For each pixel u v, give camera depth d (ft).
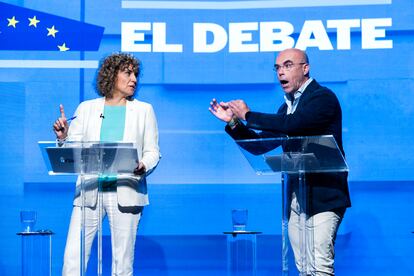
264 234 29.78
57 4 30.55
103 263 29.63
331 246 21.56
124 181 22.50
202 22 30.48
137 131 23.06
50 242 29.91
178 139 30.12
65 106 30.32
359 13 30.07
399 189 29.40
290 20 30.25
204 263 29.84
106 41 30.45
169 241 29.96
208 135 30.12
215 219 29.91
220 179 30.01
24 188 30.09
